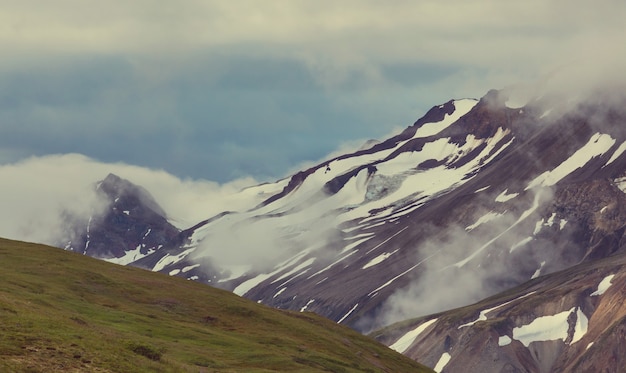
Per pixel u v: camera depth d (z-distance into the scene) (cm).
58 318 12775
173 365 11150
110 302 17250
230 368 13550
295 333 18438
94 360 10031
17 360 9400
